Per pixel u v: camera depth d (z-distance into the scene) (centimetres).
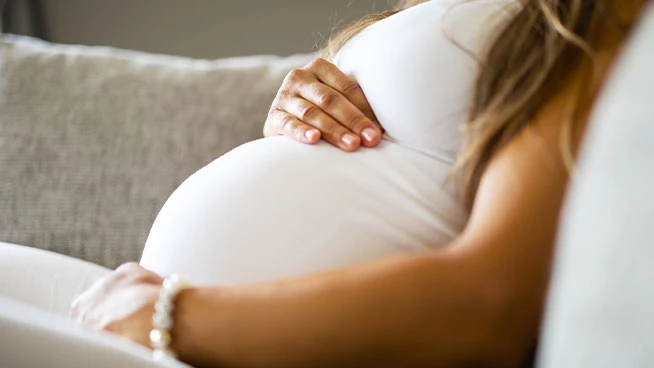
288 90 93
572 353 42
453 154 79
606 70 66
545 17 73
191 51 219
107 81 132
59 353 52
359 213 77
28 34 214
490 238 62
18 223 126
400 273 61
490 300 60
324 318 61
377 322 60
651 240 39
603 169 43
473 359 61
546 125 67
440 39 80
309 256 76
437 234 76
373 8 191
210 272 80
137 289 75
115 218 125
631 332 39
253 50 216
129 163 126
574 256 43
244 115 127
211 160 125
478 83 74
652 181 40
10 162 128
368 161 81
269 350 63
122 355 54
